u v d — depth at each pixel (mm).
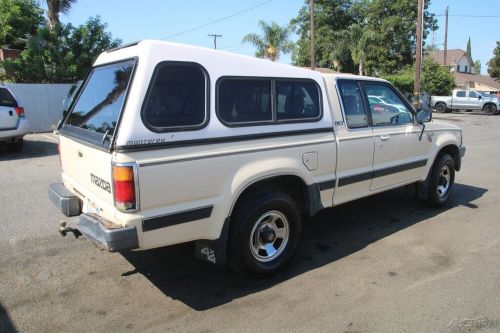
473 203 6637
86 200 3834
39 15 28297
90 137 3650
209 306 3643
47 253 4668
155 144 3225
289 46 32094
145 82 3221
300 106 4242
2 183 7855
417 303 3668
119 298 3771
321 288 3941
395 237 5188
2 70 19609
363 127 4883
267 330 3293
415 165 5691
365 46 39188
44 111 16688
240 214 3803
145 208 3225
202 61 3529
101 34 19047
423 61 35906
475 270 4281
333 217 5953
